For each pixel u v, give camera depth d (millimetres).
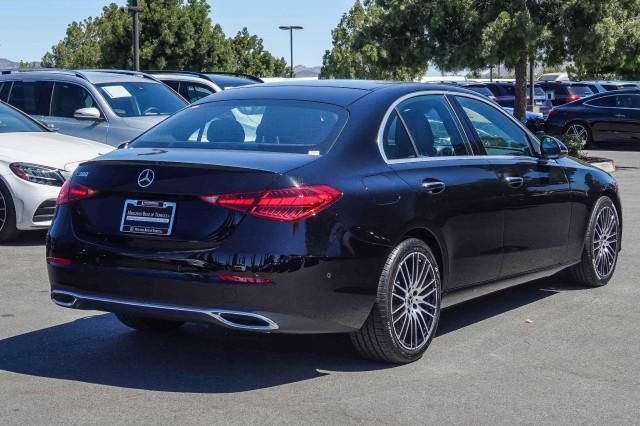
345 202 5434
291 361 5984
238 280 5133
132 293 5379
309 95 6234
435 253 6230
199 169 5309
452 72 21578
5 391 5309
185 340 6492
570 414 5043
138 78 14328
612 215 8508
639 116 26500
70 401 5148
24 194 10219
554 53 20828
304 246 5207
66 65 67500
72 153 10734
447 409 5082
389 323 5699
